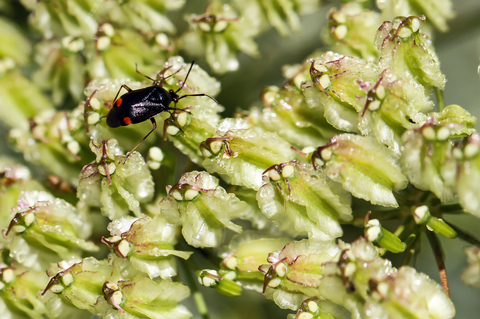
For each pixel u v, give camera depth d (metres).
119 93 0.17
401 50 0.16
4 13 0.18
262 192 0.16
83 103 0.17
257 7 0.18
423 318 0.15
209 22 0.17
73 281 0.16
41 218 0.17
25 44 0.18
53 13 0.18
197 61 0.18
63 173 0.17
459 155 0.16
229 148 0.16
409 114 0.16
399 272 0.16
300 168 0.16
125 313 0.16
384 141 0.16
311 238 0.16
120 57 0.17
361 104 0.16
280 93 0.17
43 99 0.18
